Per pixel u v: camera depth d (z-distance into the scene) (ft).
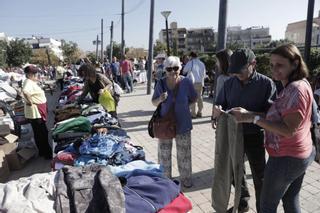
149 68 48.85
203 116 29.96
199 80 28.43
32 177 9.41
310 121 8.11
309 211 12.23
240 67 9.66
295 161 7.88
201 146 21.02
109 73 60.95
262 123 8.04
